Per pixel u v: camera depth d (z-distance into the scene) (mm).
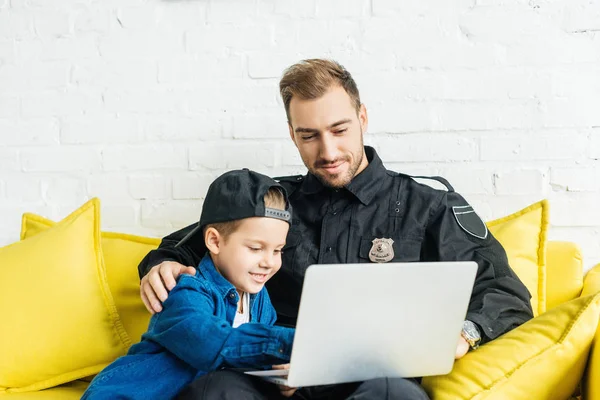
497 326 1331
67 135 2039
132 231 2010
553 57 1824
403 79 1883
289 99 1527
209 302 1296
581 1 1807
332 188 1570
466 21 1854
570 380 1312
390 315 1093
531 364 1250
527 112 1839
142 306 1699
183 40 1979
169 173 1993
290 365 1074
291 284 1542
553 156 1832
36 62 2047
